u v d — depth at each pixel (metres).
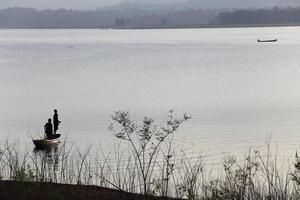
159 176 50.28
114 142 104.25
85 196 36.88
